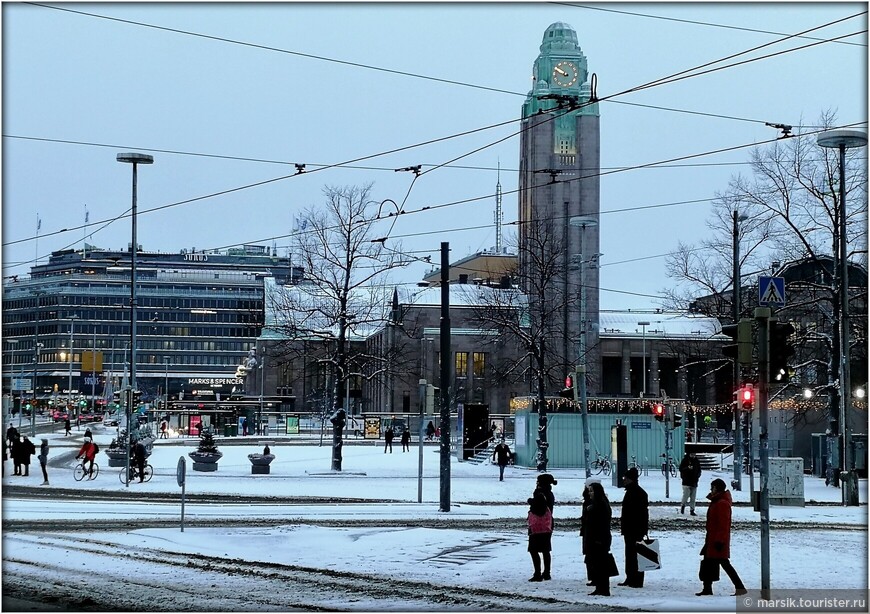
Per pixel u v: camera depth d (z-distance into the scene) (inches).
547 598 708.0
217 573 816.3
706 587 721.0
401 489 1786.4
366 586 762.2
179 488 1739.7
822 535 1152.2
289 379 6589.6
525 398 2470.5
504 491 1788.9
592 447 2401.6
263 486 1804.9
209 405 4926.2
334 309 2426.2
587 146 5954.7
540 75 6072.8
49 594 709.3
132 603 674.8
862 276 2241.6
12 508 1341.0
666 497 1711.4
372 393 6535.4
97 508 1350.9
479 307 3676.2
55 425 5172.2
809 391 2105.1
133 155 1964.8
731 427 4188.0
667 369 6456.7
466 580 796.0
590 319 5502.0
